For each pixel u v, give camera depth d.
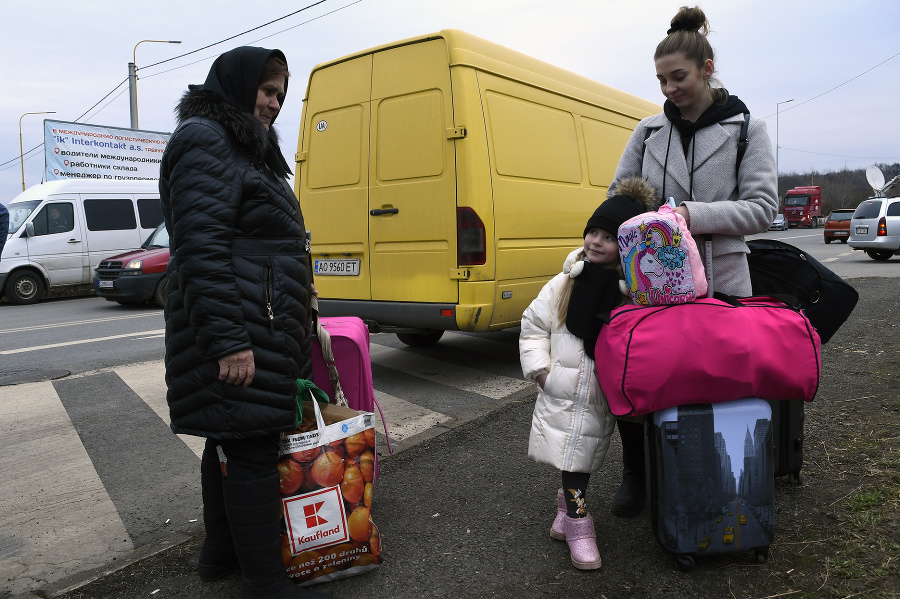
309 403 2.35
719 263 2.40
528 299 5.18
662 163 2.52
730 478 2.14
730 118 2.39
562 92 5.80
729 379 2.06
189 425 2.01
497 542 2.54
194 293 1.92
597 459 2.34
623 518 2.70
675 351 2.04
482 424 4.07
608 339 2.14
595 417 2.30
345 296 5.36
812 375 2.12
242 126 2.03
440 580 2.29
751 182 2.34
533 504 2.88
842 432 3.32
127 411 4.69
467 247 4.63
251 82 2.11
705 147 2.39
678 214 2.20
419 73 4.83
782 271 2.54
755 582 2.15
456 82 4.63
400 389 5.07
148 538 2.78
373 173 5.11
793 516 2.53
